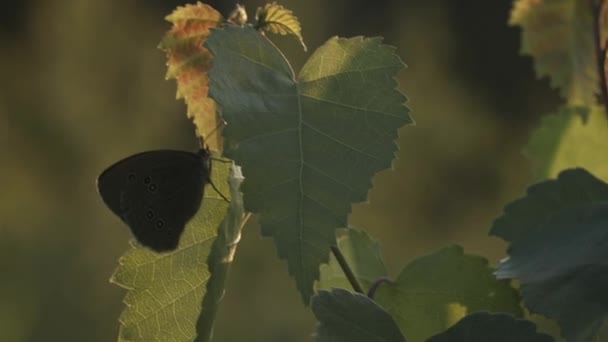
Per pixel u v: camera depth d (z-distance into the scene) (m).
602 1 0.46
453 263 0.39
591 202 0.37
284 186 0.34
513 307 0.39
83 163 2.18
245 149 0.34
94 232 1.91
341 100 0.35
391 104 0.35
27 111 2.26
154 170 0.38
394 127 0.35
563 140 0.48
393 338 0.34
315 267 0.34
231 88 0.35
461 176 2.18
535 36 0.47
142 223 0.38
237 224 0.37
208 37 0.35
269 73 0.35
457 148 2.20
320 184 0.35
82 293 1.79
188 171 0.37
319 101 0.35
